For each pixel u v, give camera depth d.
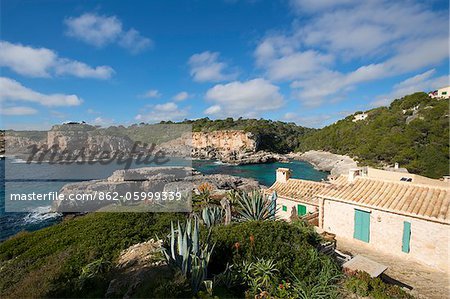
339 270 9.35
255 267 8.39
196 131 137.25
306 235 10.95
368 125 91.75
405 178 21.45
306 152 123.88
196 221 8.89
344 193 15.98
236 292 7.84
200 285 7.53
